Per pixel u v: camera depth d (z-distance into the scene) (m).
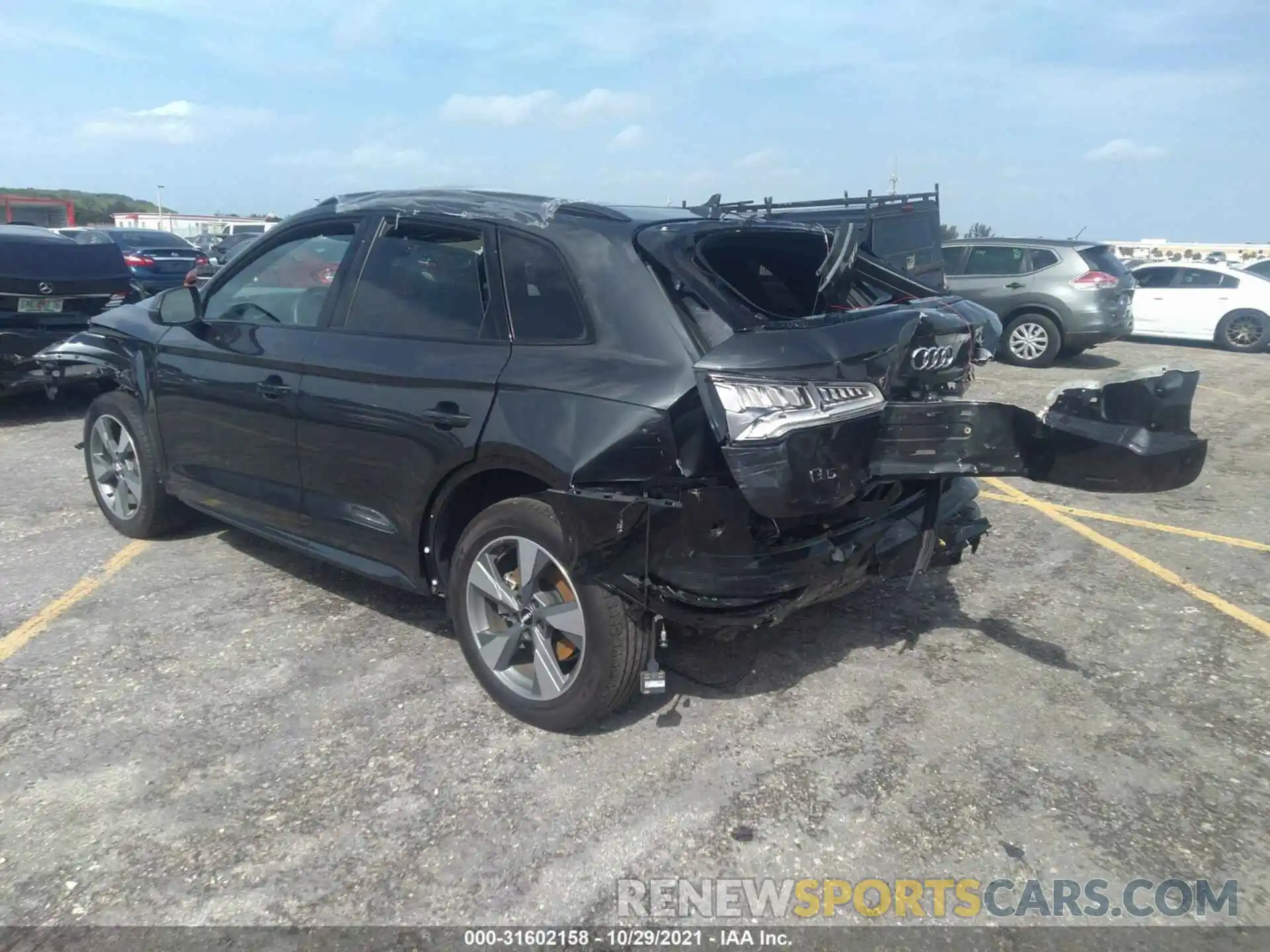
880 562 3.50
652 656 3.40
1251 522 6.32
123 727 3.57
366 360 3.87
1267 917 2.70
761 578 3.16
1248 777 3.35
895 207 12.02
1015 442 3.28
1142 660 4.23
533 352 3.45
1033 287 13.07
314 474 4.18
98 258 8.88
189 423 4.80
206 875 2.80
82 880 2.77
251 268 4.66
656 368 3.17
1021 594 4.96
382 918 2.65
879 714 3.72
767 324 3.23
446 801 3.14
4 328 8.17
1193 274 16.47
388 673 3.99
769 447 2.99
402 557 3.91
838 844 2.97
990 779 3.31
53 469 7.01
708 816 3.09
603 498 3.12
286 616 4.52
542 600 3.48
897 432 3.30
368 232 4.16
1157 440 3.23
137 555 5.28
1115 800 3.21
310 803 3.13
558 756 3.40
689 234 3.55
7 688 3.83
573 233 3.54
